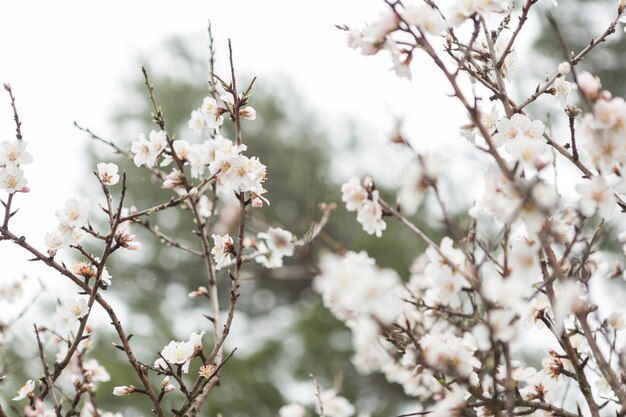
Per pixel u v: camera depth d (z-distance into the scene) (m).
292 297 7.99
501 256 2.41
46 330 2.56
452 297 2.35
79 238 2.35
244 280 2.44
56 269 2.34
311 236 2.48
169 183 2.47
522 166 2.24
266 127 8.63
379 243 6.29
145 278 7.38
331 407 2.77
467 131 2.38
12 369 2.65
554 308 2.27
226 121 8.27
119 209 2.33
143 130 8.27
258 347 6.47
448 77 2.25
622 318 2.38
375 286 2.15
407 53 2.26
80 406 2.59
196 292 2.51
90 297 2.32
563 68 2.38
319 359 6.34
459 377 2.26
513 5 2.39
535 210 2.22
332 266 2.15
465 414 2.26
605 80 4.82
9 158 2.33
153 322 6.46
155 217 7.50
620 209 2.35
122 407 5.14
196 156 2.48
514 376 2.39
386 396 6.38
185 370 2.35
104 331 5.81
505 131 2.36
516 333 2.24
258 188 2.41
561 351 2.42
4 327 2.67
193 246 7.31
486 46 2.44
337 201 6.18
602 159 2.24
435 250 2.33
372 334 2.16
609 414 2.58
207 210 2.62
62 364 2.31
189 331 6.59
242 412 5.84
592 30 4.92
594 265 2.45
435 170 2.24
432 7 2.35
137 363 2.33
